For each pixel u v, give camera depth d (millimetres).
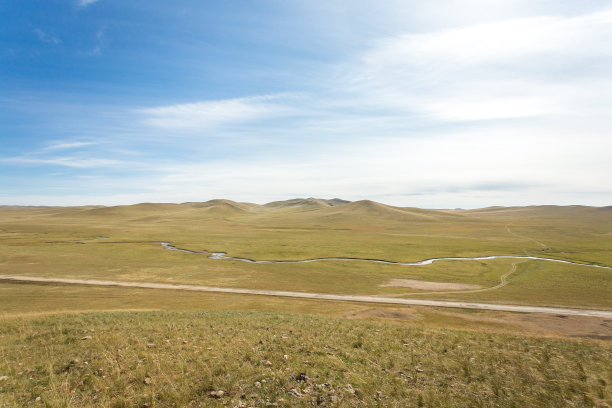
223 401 10859
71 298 49781
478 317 43594
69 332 19406
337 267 89000
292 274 78562
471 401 12469
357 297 57406
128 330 20000
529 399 13031
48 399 10609
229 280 70875
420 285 69000
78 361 14164
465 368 15648
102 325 21750
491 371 15531
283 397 11258
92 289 58938
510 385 14164
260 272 80312
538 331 36500
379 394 12234
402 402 11828
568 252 118312
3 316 25969
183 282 68188
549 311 49031
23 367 13492
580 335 35281
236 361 14484
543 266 92062
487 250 122000
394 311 45906
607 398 13430
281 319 26922
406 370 15008
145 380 12211
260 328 22172
